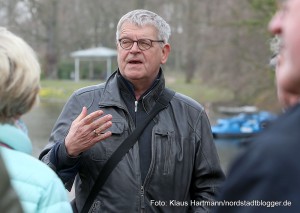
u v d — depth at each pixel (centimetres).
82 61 5034
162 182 289
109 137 289
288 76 131
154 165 288
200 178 305
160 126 297
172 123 301
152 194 287
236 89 2303
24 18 4028
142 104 300
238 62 2139
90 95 309
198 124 307
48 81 4438
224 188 129
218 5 2077
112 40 4591
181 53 3988
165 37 312
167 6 3897
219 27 1961
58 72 4775
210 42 2242
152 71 301
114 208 283
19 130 172
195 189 307
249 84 2112
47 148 300
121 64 304
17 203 136
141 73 298
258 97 2067
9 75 167
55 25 4438
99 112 272
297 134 123
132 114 299
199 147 304
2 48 169
